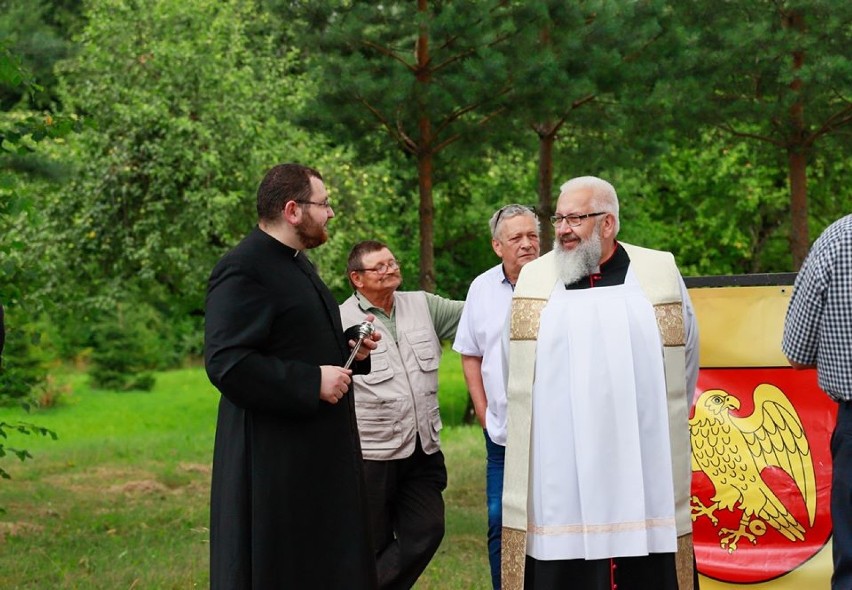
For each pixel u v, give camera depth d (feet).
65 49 28.81
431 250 35.42
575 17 32.71
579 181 13.96
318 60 33.53
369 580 13.48
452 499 31.91
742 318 16.46
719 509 16.30
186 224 61.21
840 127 34.68
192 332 111.45
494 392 16.44
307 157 61.87
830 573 15.67
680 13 34.09
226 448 13.42
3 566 23.53
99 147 60.70
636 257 14.16
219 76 61.36
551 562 13.70
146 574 22.29
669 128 36.04
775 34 31.83
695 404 16.55
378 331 17.92
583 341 13.76
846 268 12.67
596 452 13.52
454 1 32.14
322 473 13.28
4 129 23.49
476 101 33.22
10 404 28.32
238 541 13.07
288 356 13.38
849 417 12.78
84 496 34.58
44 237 59.41
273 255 13.50
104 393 86.79
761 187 69.92
